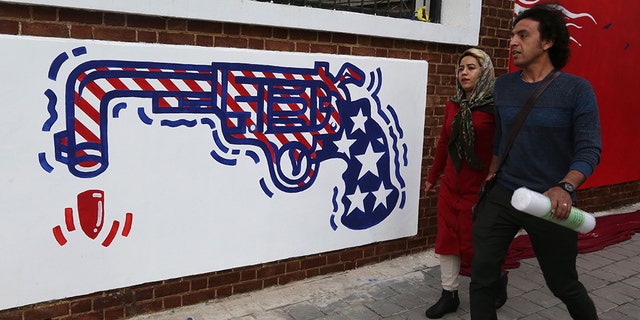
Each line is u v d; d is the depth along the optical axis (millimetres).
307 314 3705
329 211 4238
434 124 4859
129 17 3236
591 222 2686
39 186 3045
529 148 2816
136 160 3332
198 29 3488
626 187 7090
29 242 3051
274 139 3867
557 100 2742
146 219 3410
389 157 4543
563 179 2568
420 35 4535
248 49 3686
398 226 4715
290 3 4074
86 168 3174
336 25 4035
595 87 6273
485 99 3500
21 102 2938
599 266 4918
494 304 2975
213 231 3678
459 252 3637
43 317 3168
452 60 4871
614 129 6629
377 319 3686
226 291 3838
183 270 3590
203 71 3502
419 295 4082
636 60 6668
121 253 3348
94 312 3332
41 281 3115
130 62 3242
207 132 3564
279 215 3969
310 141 4047
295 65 3893
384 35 4316
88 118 3152
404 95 4543
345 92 4188
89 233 3229
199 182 3576
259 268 3973
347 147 4266
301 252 4129
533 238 2873
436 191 4988
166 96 3387
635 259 5141
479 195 3072
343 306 3848
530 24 2799
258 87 3744
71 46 3047
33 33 2973
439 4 4949
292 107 3922
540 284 4438
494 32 5148
